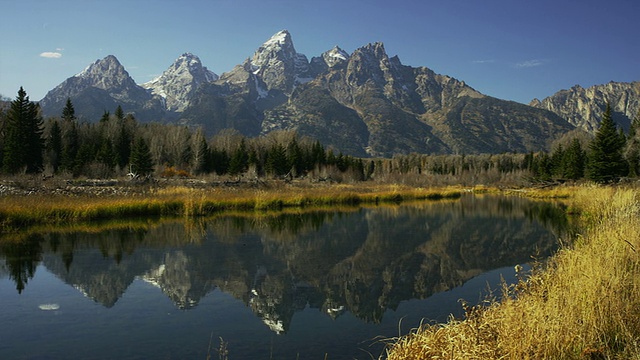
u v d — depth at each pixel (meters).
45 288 12.50
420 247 19.97
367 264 16.36
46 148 61.50
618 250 8.39
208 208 32.00
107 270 14.65
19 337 8.85
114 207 27.41
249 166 77.94
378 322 10.02
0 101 68.50
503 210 37.81
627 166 52.28
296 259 17.03
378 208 39.72
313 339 8.87
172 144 87.81
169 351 8.20
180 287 12.80
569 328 5.79
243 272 14.79
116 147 73.88
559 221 28.16
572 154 69.06
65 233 21.72
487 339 5.94
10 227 22.12
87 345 8.45
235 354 8.08
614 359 5.47
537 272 9.86
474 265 16.28
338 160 97.81
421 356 5.98
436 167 132.12
